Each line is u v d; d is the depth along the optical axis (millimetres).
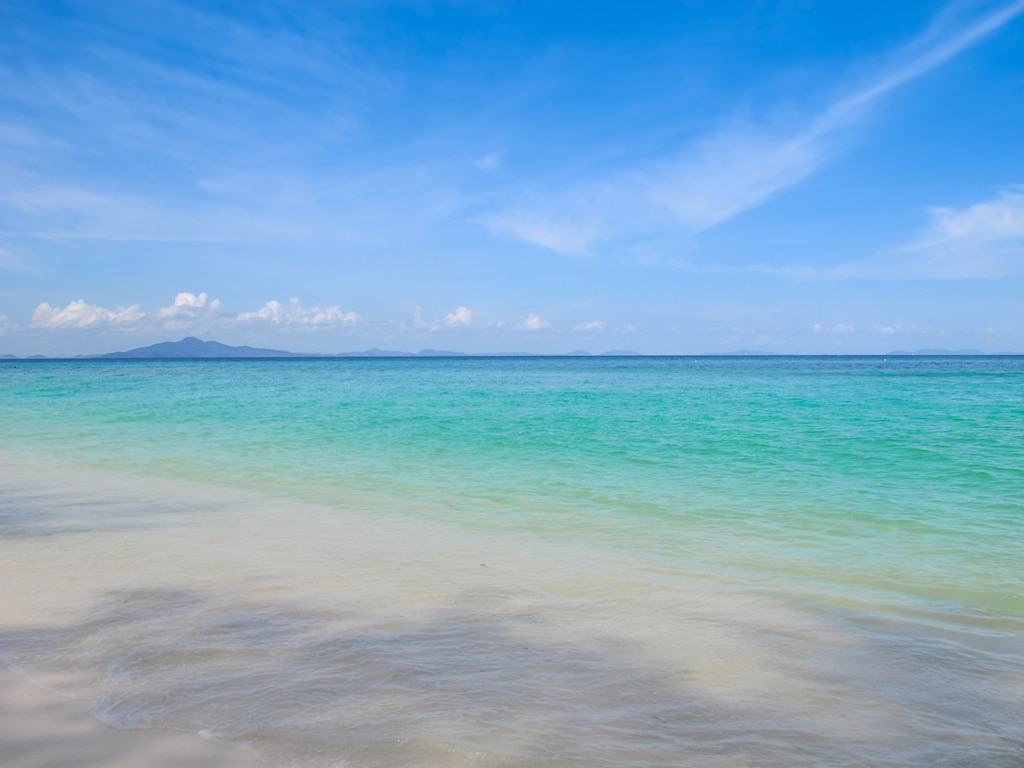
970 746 3928
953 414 26484
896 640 5574
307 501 11828
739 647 5395
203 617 5965
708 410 29875
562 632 5695
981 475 13664
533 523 10125
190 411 31516
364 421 26297
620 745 3871
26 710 4184
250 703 4312
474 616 6059
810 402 34062
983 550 8492
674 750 3834
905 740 3986
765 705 4406
